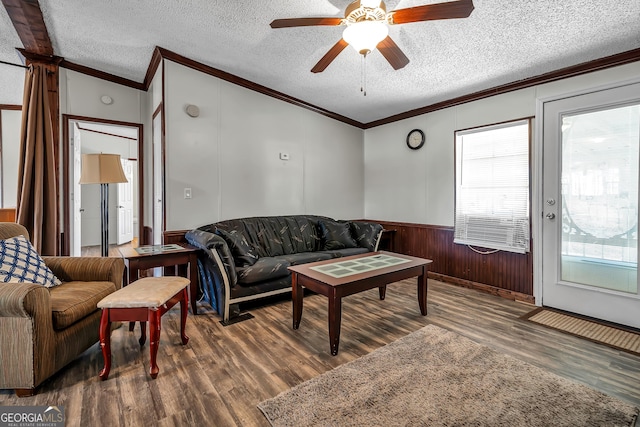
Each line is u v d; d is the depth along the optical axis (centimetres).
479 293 354
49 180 316
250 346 227
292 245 383
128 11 242
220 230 310
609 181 274
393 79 342
